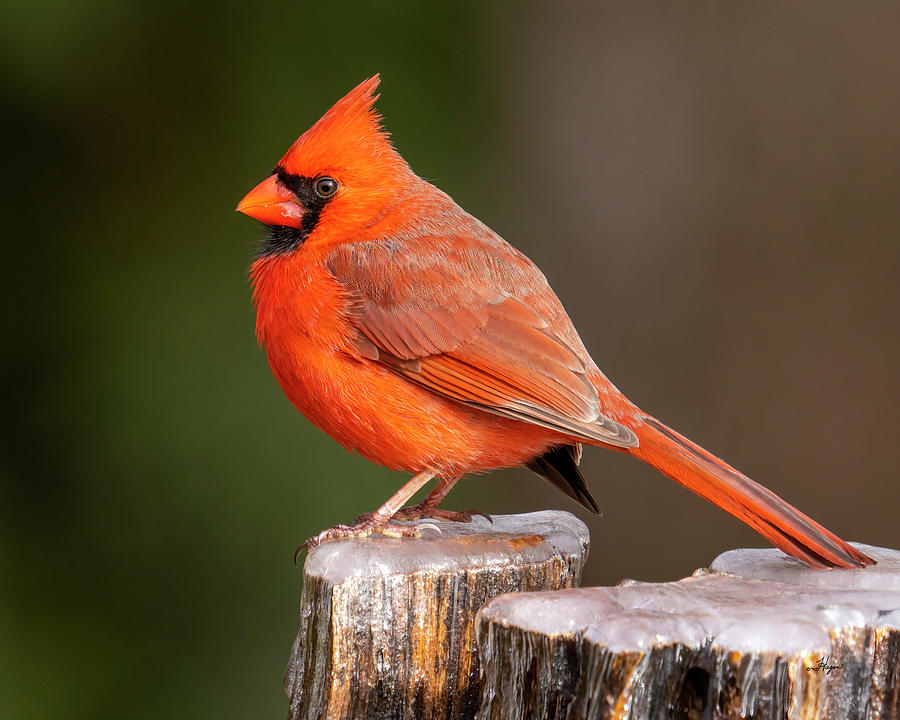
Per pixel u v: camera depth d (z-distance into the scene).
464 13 11.09
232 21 10.89
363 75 10.80
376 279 6.45
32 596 10.05
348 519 10.05
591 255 11.01
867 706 4.51
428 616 5.29
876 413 10.28
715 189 10.69
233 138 10.77
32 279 10.62
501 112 11.10
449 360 6.37
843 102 10.32
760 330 10.55
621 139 10.95
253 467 10.18
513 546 5.52
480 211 10.95
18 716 9.76
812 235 10.41
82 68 10.78
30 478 10.26
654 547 10.93
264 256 6.83
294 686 5.50
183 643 10.01
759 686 4.30
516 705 4.54
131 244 10.73
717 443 10.59
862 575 5.09
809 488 10.41
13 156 10.80
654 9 10.89
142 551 10.12
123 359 10.45
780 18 10.48
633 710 4.30
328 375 6.46
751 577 5.14
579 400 6.25
